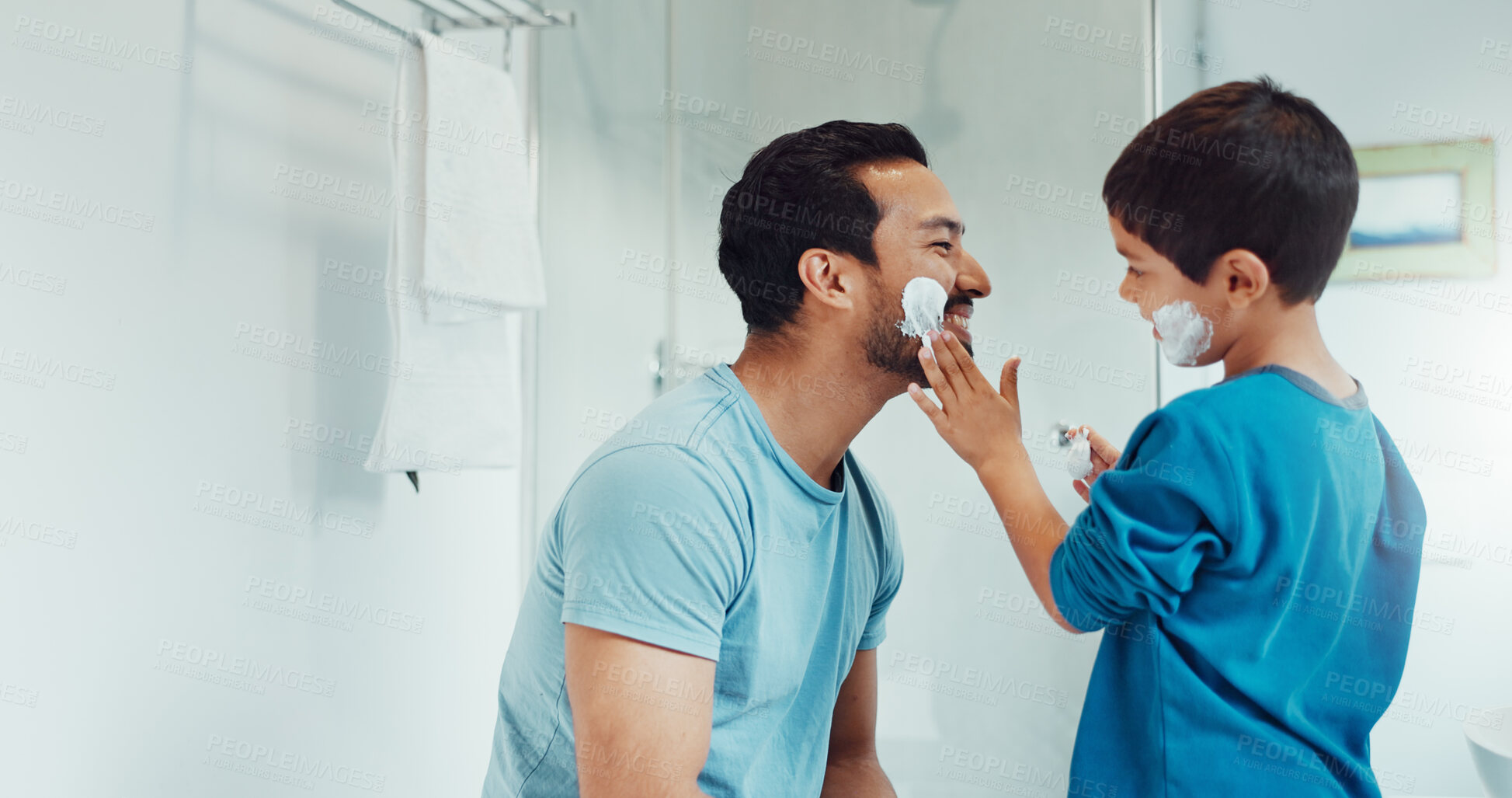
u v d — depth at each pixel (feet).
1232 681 2.60
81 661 3.05
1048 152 4.99
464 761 5.02
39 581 2.91
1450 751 4.65
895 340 2.82
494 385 4.38
